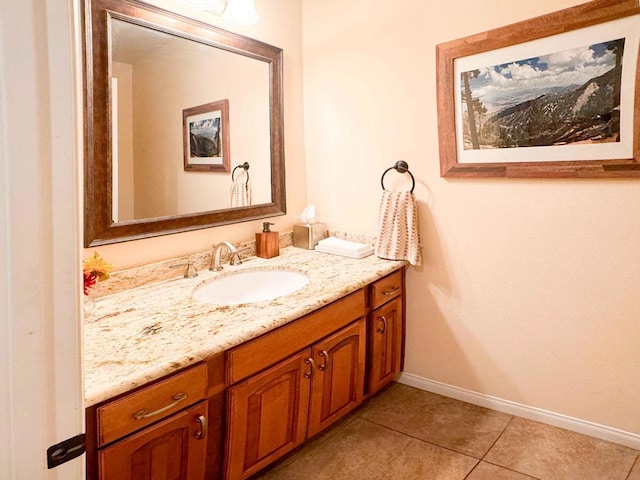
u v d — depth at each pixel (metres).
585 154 1.79
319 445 1.95
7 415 0.58
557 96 1.81
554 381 2.01
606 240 1.81
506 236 2.04
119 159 1.71
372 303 2.05
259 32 2.28
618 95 1.69
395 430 2.05
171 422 1.23
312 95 2.57
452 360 2.29
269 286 2.12
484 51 1.95
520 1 1.86
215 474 1.42
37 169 0.57
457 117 2.07
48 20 0.57
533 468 1.77
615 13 1.65
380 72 2.29
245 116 2.21
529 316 2.03
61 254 0.61
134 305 1.59
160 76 1.83
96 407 1.07
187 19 1.90
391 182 2.34
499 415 2.14
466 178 2.10
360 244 2.38
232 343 1.32
